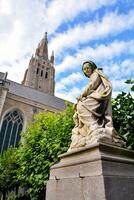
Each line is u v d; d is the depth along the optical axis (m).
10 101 41.12
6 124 39.06
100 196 3.03
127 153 3.99
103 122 4.41
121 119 8.06
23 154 15.54
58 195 3.89
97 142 3.77
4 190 25.34
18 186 24.97
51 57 83.25
